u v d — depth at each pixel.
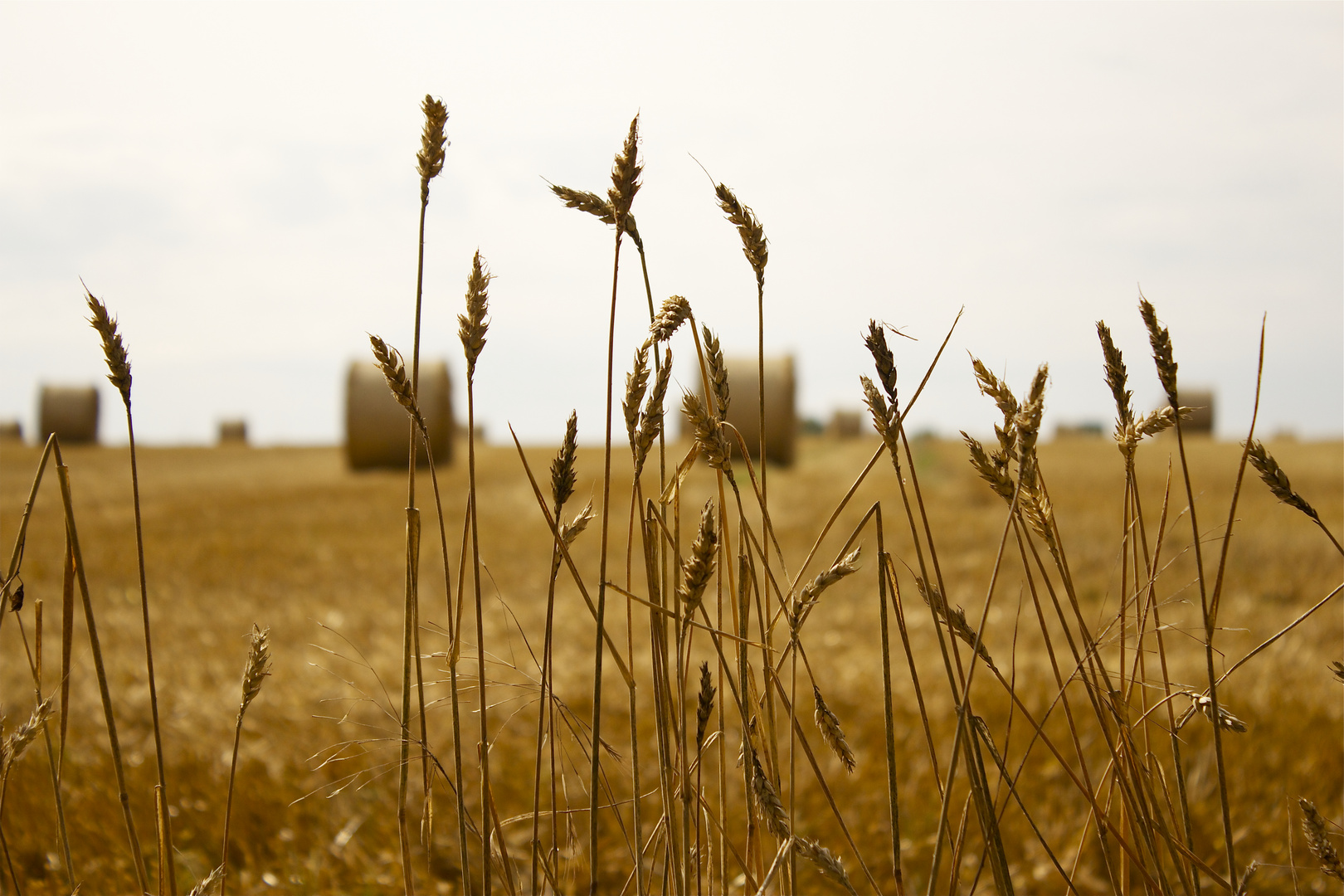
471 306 1.26
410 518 1.43
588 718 3.96
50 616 6.81
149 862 2.80
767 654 1.48
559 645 5.16
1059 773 3.41
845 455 24.47
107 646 5.71
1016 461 1.26
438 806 3.12
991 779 3.38
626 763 3.47
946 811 1.22
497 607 6.48
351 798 3.31
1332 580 7.84
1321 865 1.39
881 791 3.28
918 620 6.02
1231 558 8.61
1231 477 16.72
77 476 23.86
